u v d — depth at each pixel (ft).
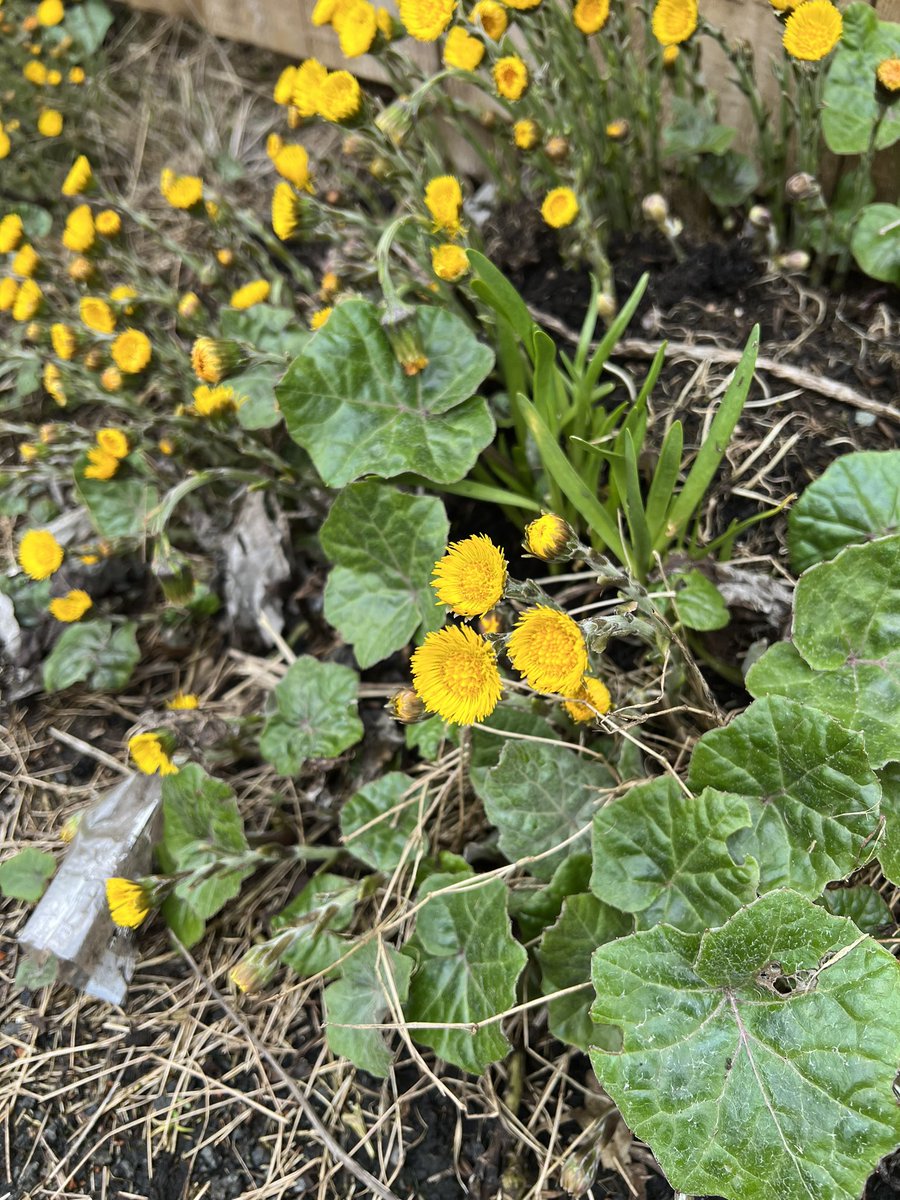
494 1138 1.14
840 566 1.13
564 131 1.54
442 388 1.36
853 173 1.54
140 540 1.57
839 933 0.93
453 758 1.33
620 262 1.67
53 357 1.76
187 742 1.35
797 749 1.04
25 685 1.61
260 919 1.36
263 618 1.55
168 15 2.37
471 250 1.18
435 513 1.32
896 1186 1.01
